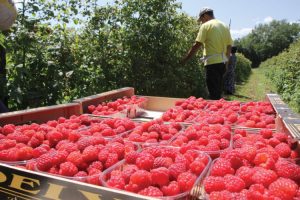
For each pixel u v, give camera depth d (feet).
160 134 8.88
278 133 8.29
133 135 8.54
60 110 11.16
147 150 6.88
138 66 24.17
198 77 34.09
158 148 6.91
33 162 6.72
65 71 17.42
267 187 5.59
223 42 20.99
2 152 7.07
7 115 9.32
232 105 13.14
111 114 11.89
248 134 9.28
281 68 66.23
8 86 14.75
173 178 5.84
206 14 21.52
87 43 22.45
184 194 5.34
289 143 7.68
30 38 15.71
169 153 6.71
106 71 22.94
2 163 6.30
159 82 25.71
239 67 87.71
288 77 48.52
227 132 8.54
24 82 15.87
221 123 10.28
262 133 8.82
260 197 5.07
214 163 6.49
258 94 55.01
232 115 10.96
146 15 25.02
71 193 5.11
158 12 25.35
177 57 27.55
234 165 6.32
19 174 5.65
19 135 8.13
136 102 13.74
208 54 21.13
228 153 6.55
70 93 18.38
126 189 5.56
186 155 6.64
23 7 16.17
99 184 5.82
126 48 24.32
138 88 24.67
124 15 24.25
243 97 47.50
